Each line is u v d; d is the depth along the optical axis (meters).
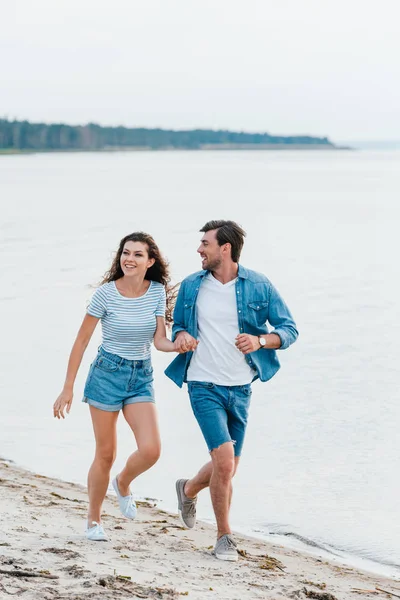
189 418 11.07
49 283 21.36
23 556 5.44
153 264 6.04
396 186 78.50
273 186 77.38
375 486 8.89
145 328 5.86
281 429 10.71
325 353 14.56
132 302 5.87
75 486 8.49
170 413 11.27
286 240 33.19
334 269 24.97
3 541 5.80
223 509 5.98
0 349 14.62
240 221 41.41
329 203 55.12
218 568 5.76
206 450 9.95
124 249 5.88
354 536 7.69
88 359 13.95
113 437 5.96
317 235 35.25
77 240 31.34
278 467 9.43
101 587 4.91
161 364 13.55
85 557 5.57
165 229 36.16
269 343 5.91
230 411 6.05
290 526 7.89
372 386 12.55
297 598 5.27
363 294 20.53
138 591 4.93
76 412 11.33
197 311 6.02
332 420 11.02
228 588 5.28
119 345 5.85
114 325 5.83
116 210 46.41
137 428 5.87
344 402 11.77
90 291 20.19
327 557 7.18
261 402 11.84
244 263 26.12
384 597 5.80
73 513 7.00
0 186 73.75
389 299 19.81
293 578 5.87
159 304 5.96
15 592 4.69
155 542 6.33
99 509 6.11
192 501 6.45
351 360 14.07
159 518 7.59
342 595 5.65
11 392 12.13
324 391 12.31
